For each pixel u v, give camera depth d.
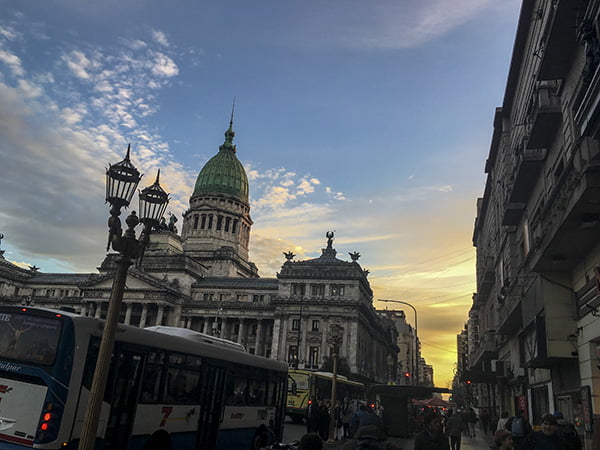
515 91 33.25
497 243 43.78
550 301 22.19
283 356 97.81
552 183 23.20
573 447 11.44
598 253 18.50
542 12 23.81
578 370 21.44
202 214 136.62
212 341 17.89
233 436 18.56
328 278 100.94
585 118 14.41
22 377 12.02
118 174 11.00
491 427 44.31
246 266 136.50
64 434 11.58
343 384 52.16
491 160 45.91
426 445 10.34
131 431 13.44
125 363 13.42
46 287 124.38
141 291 107.12
